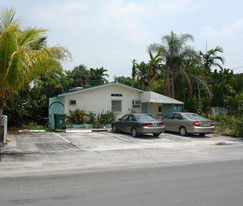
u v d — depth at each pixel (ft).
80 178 20.33
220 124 60.85
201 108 84.38
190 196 15.74
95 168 24.21
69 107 61.05
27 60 28.04
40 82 60.44
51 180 19.72
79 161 27.58
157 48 80.18
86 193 16.37
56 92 118.62
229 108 84.89
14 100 57.16
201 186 17.93
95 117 63.77
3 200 15.01
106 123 62.39
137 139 44.98
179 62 80.94
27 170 23.35
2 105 32.24
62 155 30.86
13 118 56.65
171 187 17.69
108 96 65.77
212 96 88.38
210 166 24.85
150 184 18.47
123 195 15.96
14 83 30.71
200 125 47.42
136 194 16.15
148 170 23.21
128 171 22.85
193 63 81.25
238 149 36.11
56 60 33.81
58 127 55.42
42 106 68.39
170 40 80.53
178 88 87.71
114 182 19.07
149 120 47.21
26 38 31.01
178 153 32.78
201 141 43.73
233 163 26.32
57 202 14.66
